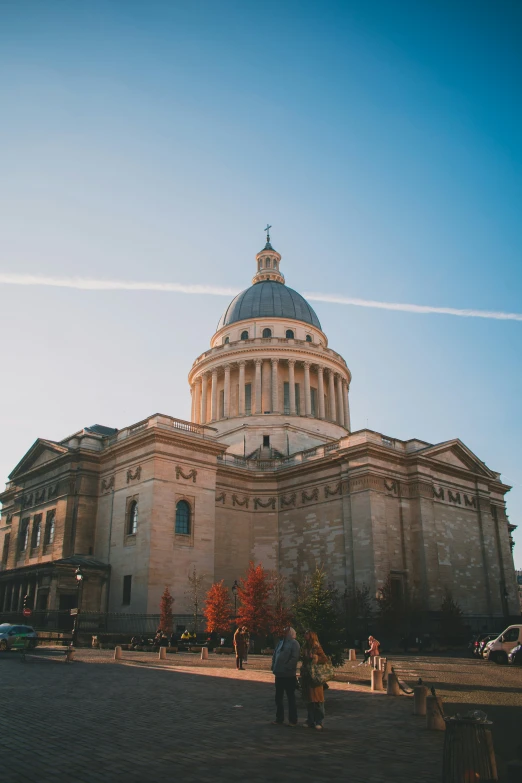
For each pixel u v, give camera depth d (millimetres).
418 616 66625
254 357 98312
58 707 21250
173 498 67625
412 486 73438
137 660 41000
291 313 107250
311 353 99688
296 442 92125
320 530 75000
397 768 13945
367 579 66875
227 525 78375
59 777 12461
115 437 74812
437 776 13289
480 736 12578
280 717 19094
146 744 15672
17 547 81688
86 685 27422
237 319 107688
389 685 26438
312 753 15281
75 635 50938
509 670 38469
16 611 69062
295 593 71812
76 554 70812
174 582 65125
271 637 55531
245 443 91875
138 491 68062
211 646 54438
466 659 47500
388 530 69938
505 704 23625
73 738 16203
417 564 70625
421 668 38938
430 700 18953
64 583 64688
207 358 102125
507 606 81438
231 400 99250
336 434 98625
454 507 78625
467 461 83125
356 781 12766
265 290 110375
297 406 98750
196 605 61562
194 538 68438
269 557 79562
